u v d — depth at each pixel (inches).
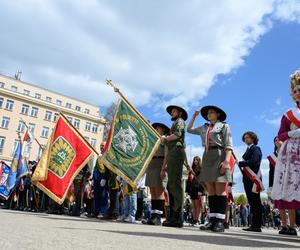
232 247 98.6
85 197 413.1
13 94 2031.3
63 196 284.8
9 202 466.3
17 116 2043.6
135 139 247.0
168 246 89.2
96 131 2378.2
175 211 231.3
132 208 273.4
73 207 367.9
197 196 347.3
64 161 291.7
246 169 275.0
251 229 275.6
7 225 120.2
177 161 232.1
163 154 261.6
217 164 200.8
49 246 72.6
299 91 143.9
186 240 112.3
